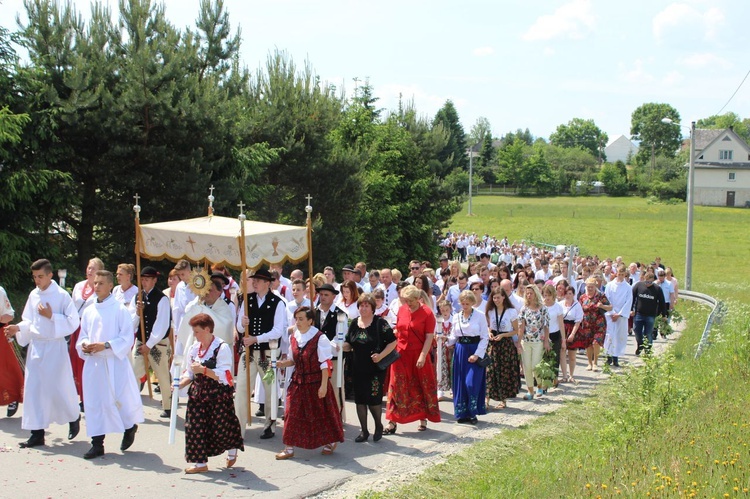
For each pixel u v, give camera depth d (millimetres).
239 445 8172
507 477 7809
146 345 10086
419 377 10016
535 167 124250
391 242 31688
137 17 18516
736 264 51219
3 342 9680
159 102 17516
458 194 35906
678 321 19859
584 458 8336
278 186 23844
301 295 10781
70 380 8922
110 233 18578
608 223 79750
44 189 16578
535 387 13617
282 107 23703
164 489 7469
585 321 14859
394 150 32562
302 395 8617
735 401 9961
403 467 8523
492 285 13016
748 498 6277
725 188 102750
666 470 7199
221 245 9672
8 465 8047
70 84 16703
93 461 8289
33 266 8711
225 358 7973
